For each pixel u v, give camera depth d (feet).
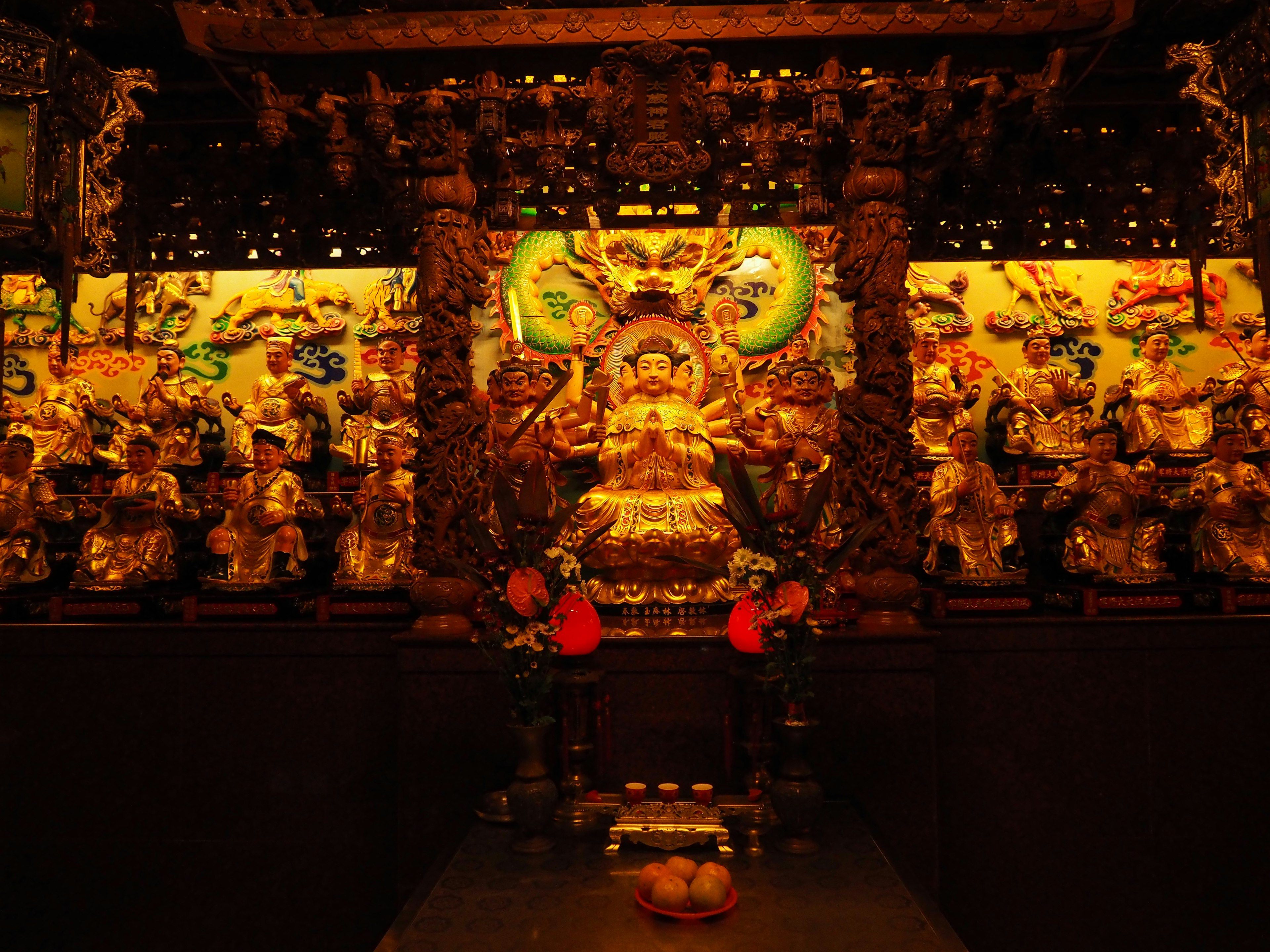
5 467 16.16
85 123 13.87
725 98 13.42
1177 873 14.38
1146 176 15.61
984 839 14.51
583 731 12.87
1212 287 18.51
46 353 18.86
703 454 15.79
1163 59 14.85
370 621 14.94
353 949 14.43
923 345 17.30
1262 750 14.39
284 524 15.78
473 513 13.89
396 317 18.67
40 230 13.15
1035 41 13.50
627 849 11.32
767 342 17.85
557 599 11.68
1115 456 17.30
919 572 16.01
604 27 13.46
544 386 16.34
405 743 13.56
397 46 13.41
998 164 15.39
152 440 17.02
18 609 15.15
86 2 13.25
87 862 14.69
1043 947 14.42
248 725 14.74
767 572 11.46
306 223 16.83
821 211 14.85
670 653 13.69
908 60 13.89
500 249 17.88
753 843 11.28
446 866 11.03
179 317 18.85
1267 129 13.32
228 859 14.65
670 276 18.01
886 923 9.32
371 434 17.21
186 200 16.48
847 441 14.39
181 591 15.99
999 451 17.75
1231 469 15.55
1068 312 18.47
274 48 13.37
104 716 14.79
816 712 13.44
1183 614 14.76
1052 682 14.62
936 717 14.58
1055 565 15.81
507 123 14.49
